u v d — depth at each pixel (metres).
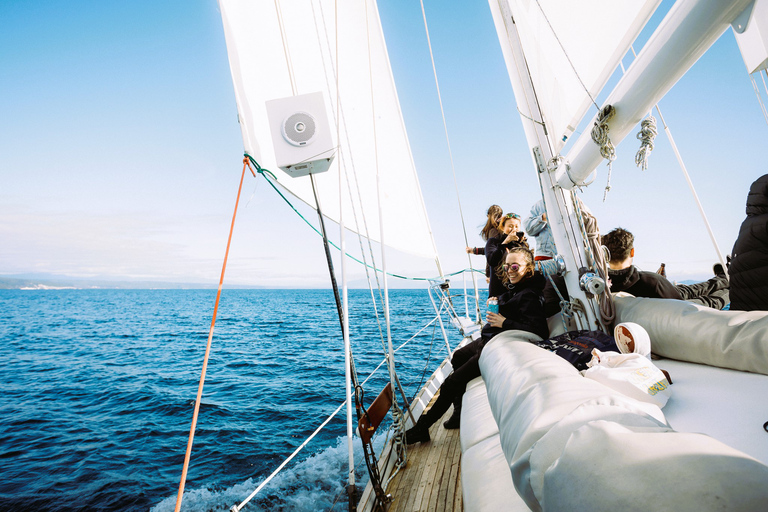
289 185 2.61
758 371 1.46
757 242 1.75
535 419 0.87
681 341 1.76
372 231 3.86
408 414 2.71
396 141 4.55
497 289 2.85
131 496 6.62
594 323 2.26
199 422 9.24
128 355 23.22
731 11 1.02
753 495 0.40
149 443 8.98
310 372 14.10
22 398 14.33
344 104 3.84
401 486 2.05
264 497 4.84
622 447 0.54
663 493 0.43
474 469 1.49
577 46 1.91
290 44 2.71
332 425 7.45
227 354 20.22
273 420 9.09
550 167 2.36
